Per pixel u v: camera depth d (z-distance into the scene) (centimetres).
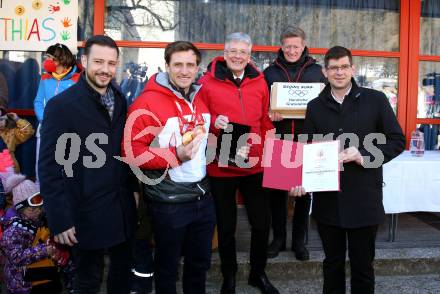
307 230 430
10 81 497
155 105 257
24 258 320
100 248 247
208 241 282
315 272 393
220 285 380
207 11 522
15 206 332
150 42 510
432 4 557
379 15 550
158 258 272
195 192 268
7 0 483
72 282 333
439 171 414
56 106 239
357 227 272
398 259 400
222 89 319
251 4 529
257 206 337
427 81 561
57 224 237
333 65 267
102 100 249
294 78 383
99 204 246
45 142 238
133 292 350
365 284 279
